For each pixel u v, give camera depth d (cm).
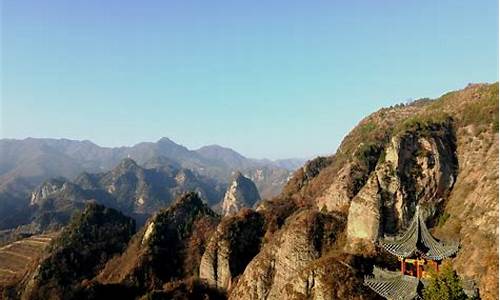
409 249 3841
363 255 8612
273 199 13838
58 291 11462
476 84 12612
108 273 13075
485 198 8156
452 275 3538
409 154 9625
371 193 9244
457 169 9744
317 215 10206
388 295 3866
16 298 12400
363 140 13712
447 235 8250
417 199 9250
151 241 13050
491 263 6769
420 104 15575
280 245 10012
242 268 11469
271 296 9462
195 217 14300
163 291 10544
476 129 10081
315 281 8225
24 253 17275
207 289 11025
